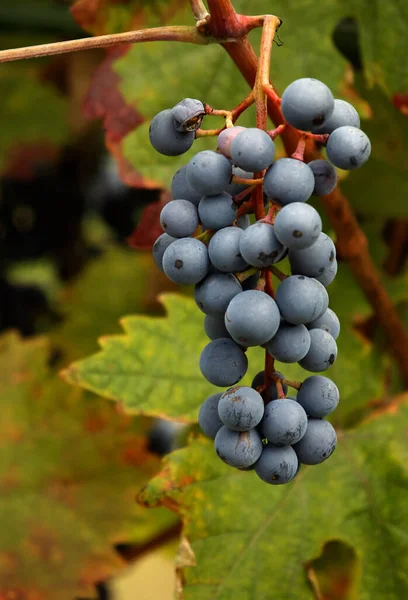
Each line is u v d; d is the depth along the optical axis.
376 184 0.80
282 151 0.73
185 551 0.71
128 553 0.88
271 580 0.72
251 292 0.58
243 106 0.59
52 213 1.11
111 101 0.76
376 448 0.75
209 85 0.76
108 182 1.13
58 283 1.23
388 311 0.77
